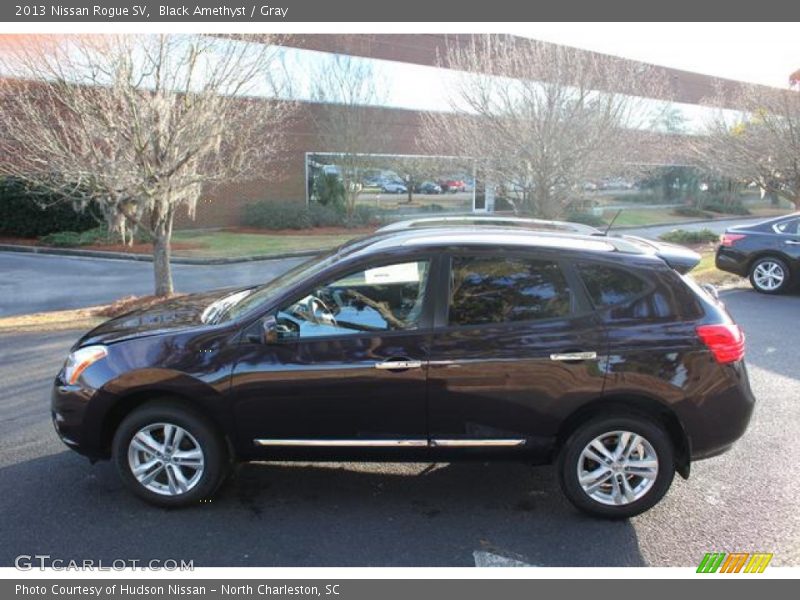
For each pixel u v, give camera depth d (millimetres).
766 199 39938
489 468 4266
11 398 5613
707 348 3473
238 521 3562
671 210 33469
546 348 3455
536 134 11008
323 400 3531
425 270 3586
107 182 8430
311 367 3512
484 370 3465
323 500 3809
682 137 19375
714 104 20234
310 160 23422
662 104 14875
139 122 8273
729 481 3994
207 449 3641
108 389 3594
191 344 3605
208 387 3543
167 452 3664
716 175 27281
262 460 3734
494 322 3516
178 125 8555
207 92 8680
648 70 16562
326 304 3598
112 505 3717
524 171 11594
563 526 3521
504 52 11680
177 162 8734
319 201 23672
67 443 3742
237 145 11570
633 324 3486
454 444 3566
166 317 4141
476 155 12250
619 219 28438
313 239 19797
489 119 11562
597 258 3578
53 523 3518
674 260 3654
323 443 3613
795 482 3973
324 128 22859
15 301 11180
